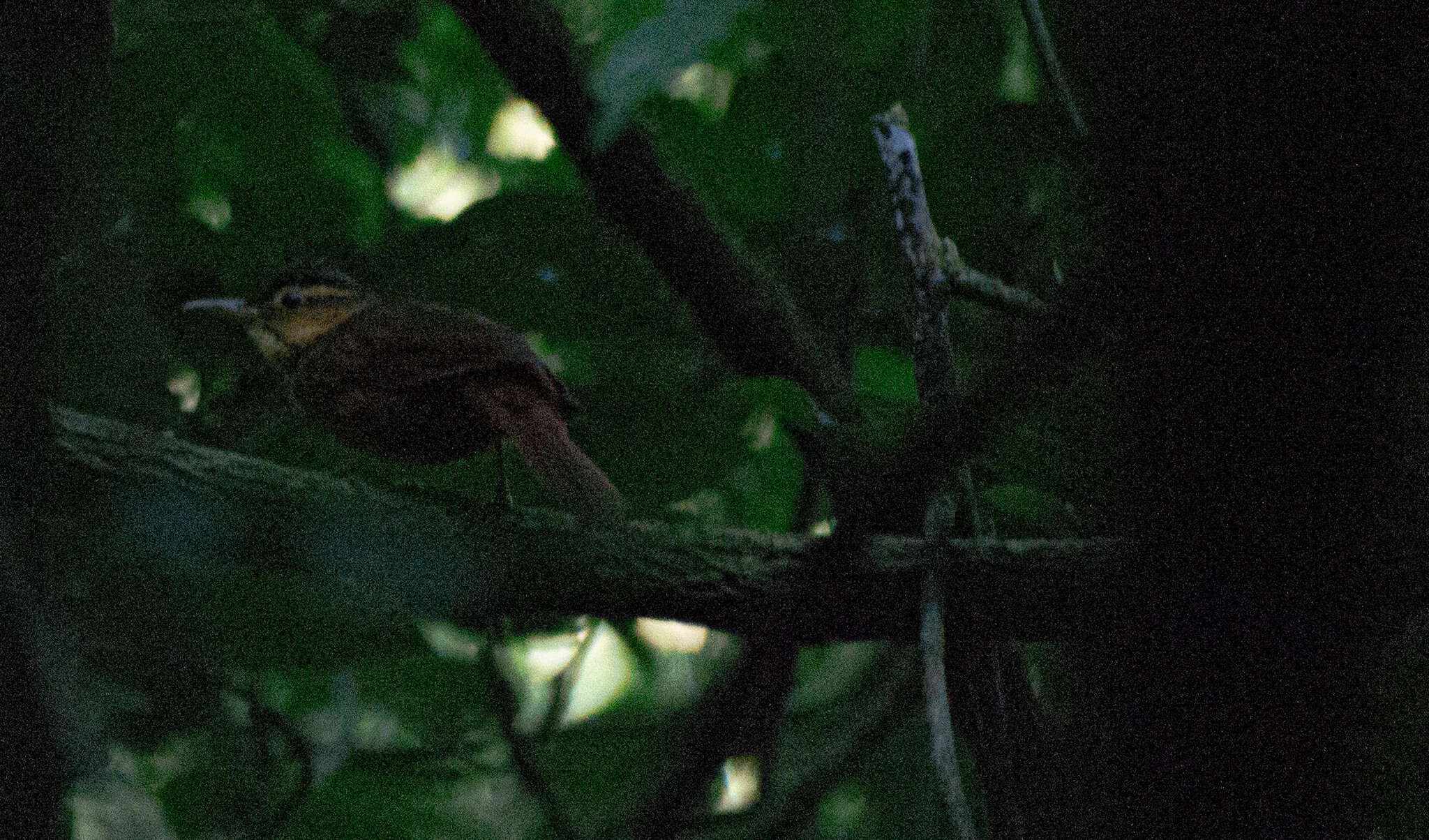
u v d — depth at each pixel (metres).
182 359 8.43
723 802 9.77
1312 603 3.67
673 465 7.27
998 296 5.72
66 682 3.35
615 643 10.77
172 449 5.87
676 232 5.77
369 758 8.59
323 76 8.21
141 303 7.36
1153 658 3.82
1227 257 3.41
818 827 9.18
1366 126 3.24
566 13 6.82
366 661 6.55
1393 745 4.07
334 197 8.41
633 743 9.34
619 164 5.50
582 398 7.67
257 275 8.42
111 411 7.18
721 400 7.31
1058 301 4.15
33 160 3.34
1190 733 3.78
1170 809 3.80
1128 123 3.45
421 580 6.07
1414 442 3.47
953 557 6.13
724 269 5.91
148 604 5.98
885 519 6.33
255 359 8.46
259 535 5.86
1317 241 3.34
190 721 7.84
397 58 8.33
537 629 8.99
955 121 7.20
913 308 6.20
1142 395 3.67
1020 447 5.93
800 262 7.51
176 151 8.12
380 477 8.20
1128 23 3.40
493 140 9.72
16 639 3.27
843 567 6.28
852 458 6.02
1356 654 3.69
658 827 8.14
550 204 7.23
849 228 7.53
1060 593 6.05
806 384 6.16
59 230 4.32
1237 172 3.33
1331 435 3.49
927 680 5.24
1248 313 3.45
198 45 7.79
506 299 7.42
